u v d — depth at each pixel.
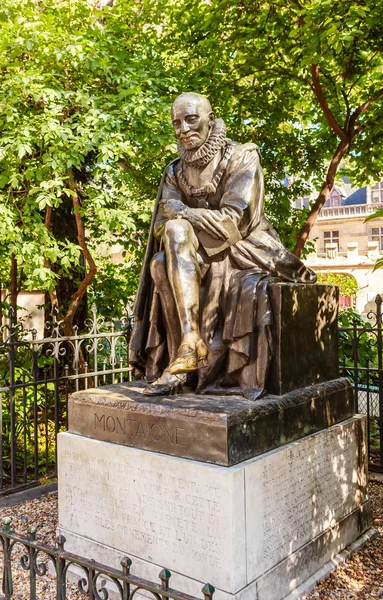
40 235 6.15
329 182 7.27
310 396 3.39
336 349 3.94
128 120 5.92
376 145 7.56
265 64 7.37
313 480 3.27
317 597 2.99
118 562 3.10
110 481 3.17
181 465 2.82
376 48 6.62
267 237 3.60
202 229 3.38
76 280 8.08
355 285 27.08
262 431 2.95
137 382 3.83
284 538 2.99
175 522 2.84
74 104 6.22
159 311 3.68
